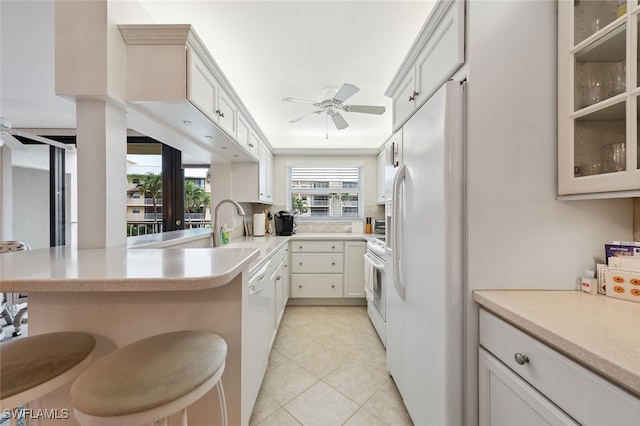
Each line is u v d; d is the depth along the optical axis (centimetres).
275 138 394
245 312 103
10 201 340
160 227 359
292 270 332
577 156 97
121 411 56
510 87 101
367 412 151
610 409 56
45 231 358
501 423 88
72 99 119
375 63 201
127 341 92
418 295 126
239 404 99
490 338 94
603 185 87
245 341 103
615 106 87
